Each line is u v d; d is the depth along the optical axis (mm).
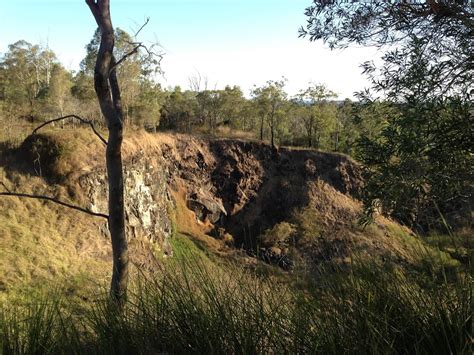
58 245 23453
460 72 3875
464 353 2389
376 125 4297
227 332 3066
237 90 53500
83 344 3348
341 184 45219
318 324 2930
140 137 39812
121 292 3949
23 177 28594
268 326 3033
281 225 34812
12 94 47094
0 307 3812
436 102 3656
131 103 45031
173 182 44531
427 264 2928
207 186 46531
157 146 42344
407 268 3012
